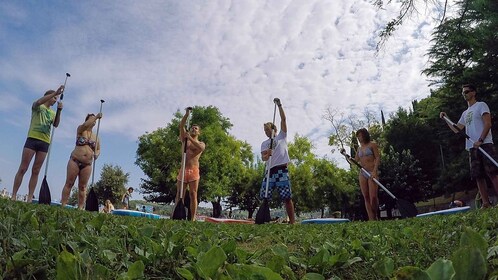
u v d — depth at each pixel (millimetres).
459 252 834
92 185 6137
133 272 1216
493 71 18062
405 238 2416
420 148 28859
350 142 26859
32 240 1483
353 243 1988
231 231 3430
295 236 3180
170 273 1543
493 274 972
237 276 1120
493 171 4957
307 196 31391
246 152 35438
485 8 12203
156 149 30328
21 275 1199
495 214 3100
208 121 32875
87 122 5684
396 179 25094
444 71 19938
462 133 5371
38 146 5719
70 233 1960
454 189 23266
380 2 9625
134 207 24297
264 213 5949
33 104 5766
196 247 1786
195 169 6418
